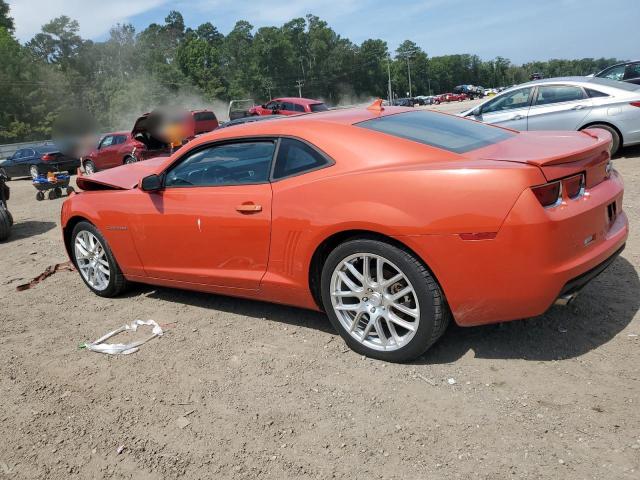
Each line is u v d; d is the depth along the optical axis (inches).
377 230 117.2
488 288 110.0
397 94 5310.0
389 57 5137.8
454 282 112.2
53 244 299.9
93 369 140.6
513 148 125.9
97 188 191.0
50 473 102.4
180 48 3991.1
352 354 133.6
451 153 121.6
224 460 100.6
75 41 3715.6
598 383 110.7
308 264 132.0
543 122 360.8
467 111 402.6
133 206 169.6
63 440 111.9
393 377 121.3
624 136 338.6
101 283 192.2
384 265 123.0
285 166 136.9
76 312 183.2
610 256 120.5
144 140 583.2
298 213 130.3
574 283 111.0
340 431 105.0
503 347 128.6
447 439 99.2
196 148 155.5
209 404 119.0
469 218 108.1
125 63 3850.9
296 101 888.3
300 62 4741.6
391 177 116.4
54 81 2910.9
